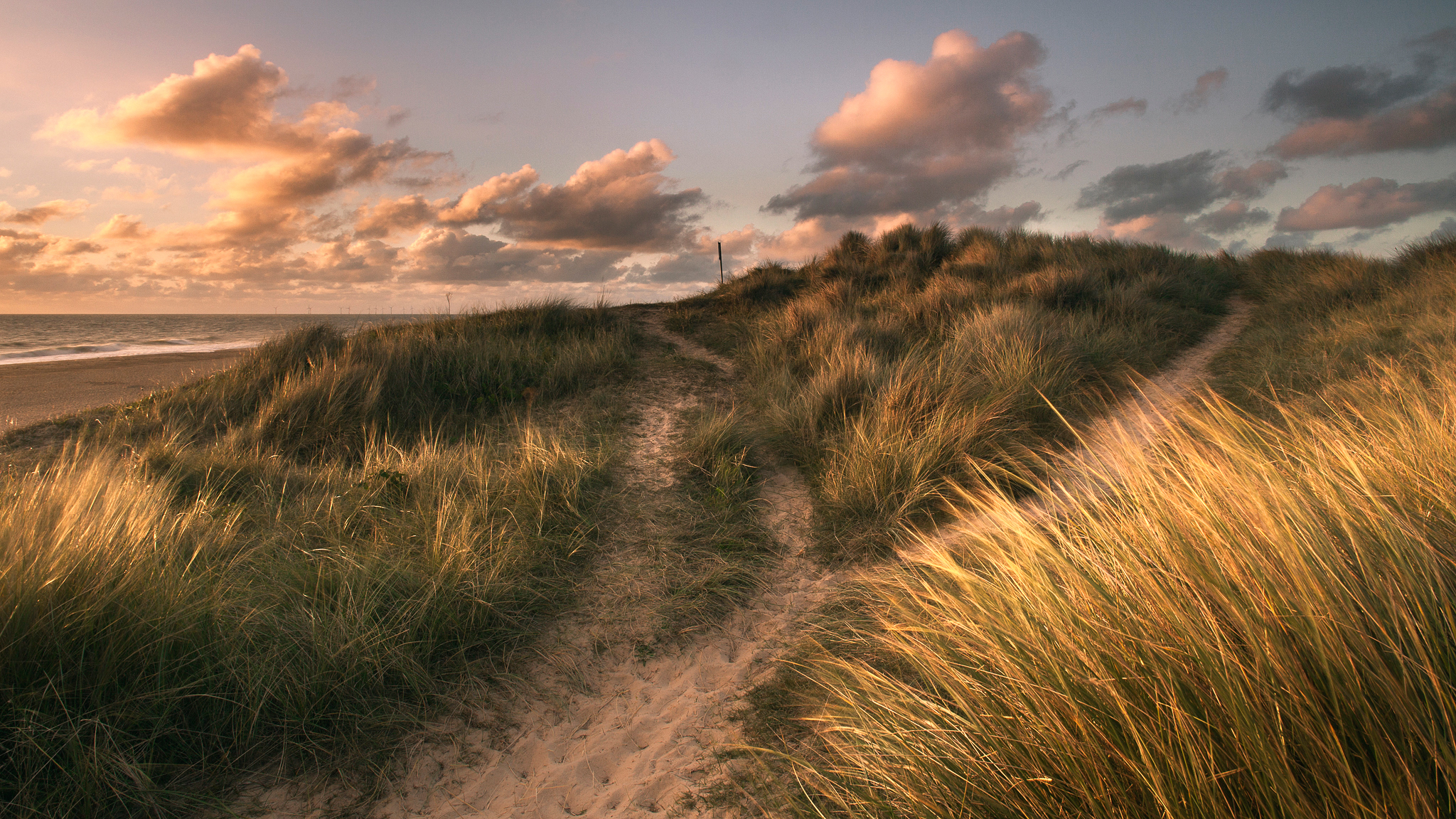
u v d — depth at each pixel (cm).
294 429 604
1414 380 346
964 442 459
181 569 299
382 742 240
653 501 477
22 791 190
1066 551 183
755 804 207
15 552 229
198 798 208
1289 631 120
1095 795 124
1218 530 148
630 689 283
